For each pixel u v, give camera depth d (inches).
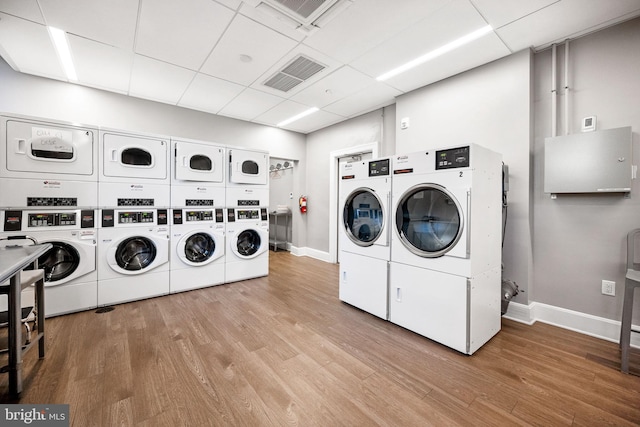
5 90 118.3
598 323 89.3
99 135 109.1
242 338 85.7
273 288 138.0
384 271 99.0
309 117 184.2
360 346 81.7
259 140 199.3
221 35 94.7
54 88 128.2
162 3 79.1
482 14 82.9
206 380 64.9
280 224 261.7
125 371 67.8
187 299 120.9
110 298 111.5
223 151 142.8
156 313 104.8
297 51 104.4
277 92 142.7
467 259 76.5
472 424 52.5
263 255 159.2
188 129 167.8
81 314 103.0
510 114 103.6
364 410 56.0
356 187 110.6
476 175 78.7
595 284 90.7
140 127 151.5
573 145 90.5
